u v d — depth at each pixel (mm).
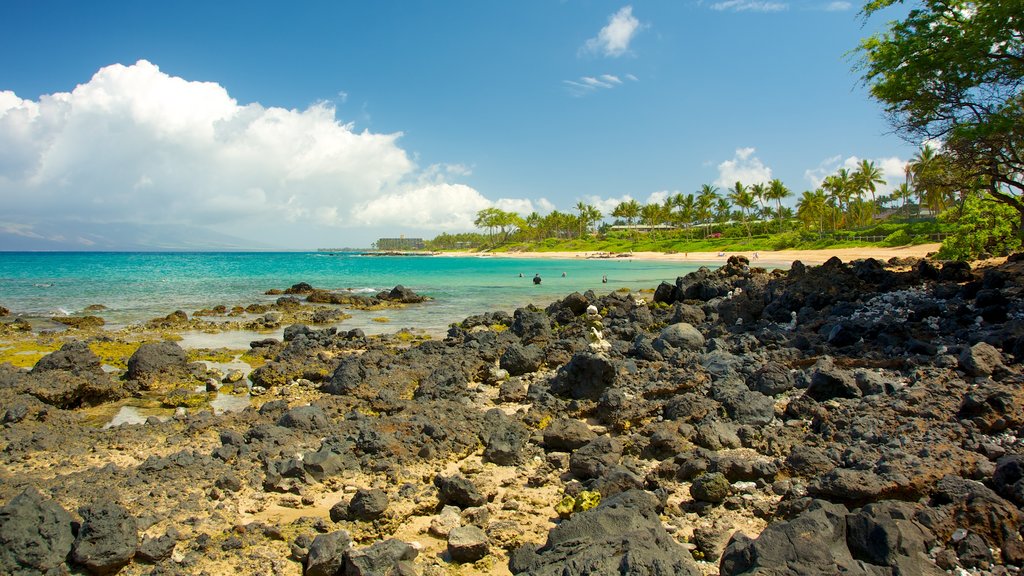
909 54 27250
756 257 94250
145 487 9094
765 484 9031
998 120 25031
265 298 44531
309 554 7199
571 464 10055
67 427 12695
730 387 13148
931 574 6156
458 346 20922
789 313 24297
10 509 6953
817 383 12688
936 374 13078
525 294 47250
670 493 9125
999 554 6801
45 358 17516
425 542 8031
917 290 24172
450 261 134000
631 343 20453
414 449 10906
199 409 15367
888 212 151125
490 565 7410
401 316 34906
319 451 10117
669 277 66938
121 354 22250
